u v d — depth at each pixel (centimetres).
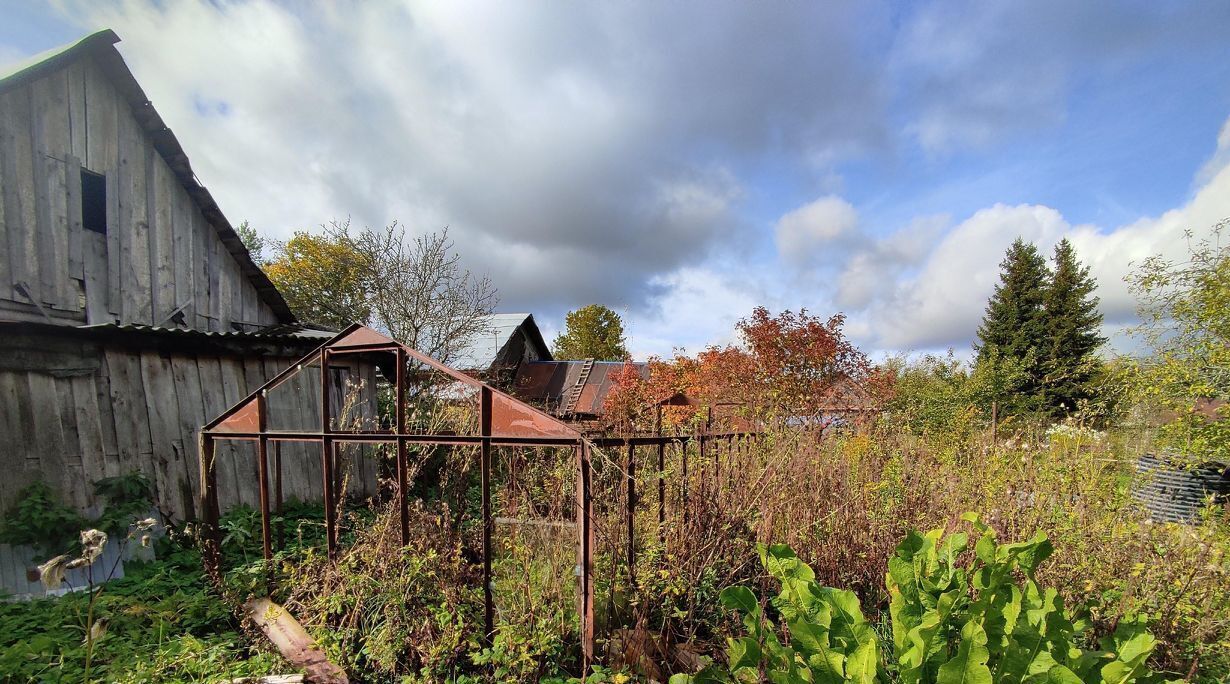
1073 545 331
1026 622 161
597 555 352
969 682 138
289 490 707
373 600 336
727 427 572
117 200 673
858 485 426
